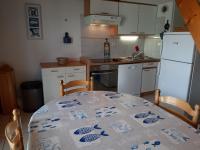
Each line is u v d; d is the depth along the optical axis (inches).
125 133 46.0
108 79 140.3
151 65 156.8
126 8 142.1
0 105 124.0
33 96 123.3
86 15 136.8
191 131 47.3
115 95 75.1
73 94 75.5
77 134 45.3
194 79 114.0
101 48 155.9
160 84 135.9
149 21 156.6
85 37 148.2
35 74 139.3
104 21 130.8
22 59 133.3
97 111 59.2
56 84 128.2
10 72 118.3
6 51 128.0
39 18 131.4
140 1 148.1
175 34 118.3
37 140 42.6
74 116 55.3
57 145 40.7
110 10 135.7
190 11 106.4
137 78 152.3
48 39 137.6
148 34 159.5
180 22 147.3
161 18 153.9
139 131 47.1
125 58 160.7
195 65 111.2
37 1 128.3
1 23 122.6
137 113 58.1
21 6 124.8
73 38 144.9
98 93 77.4
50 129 47.6
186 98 115.3
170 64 124.8
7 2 120.9
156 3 154.9
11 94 120.4
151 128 48.7
